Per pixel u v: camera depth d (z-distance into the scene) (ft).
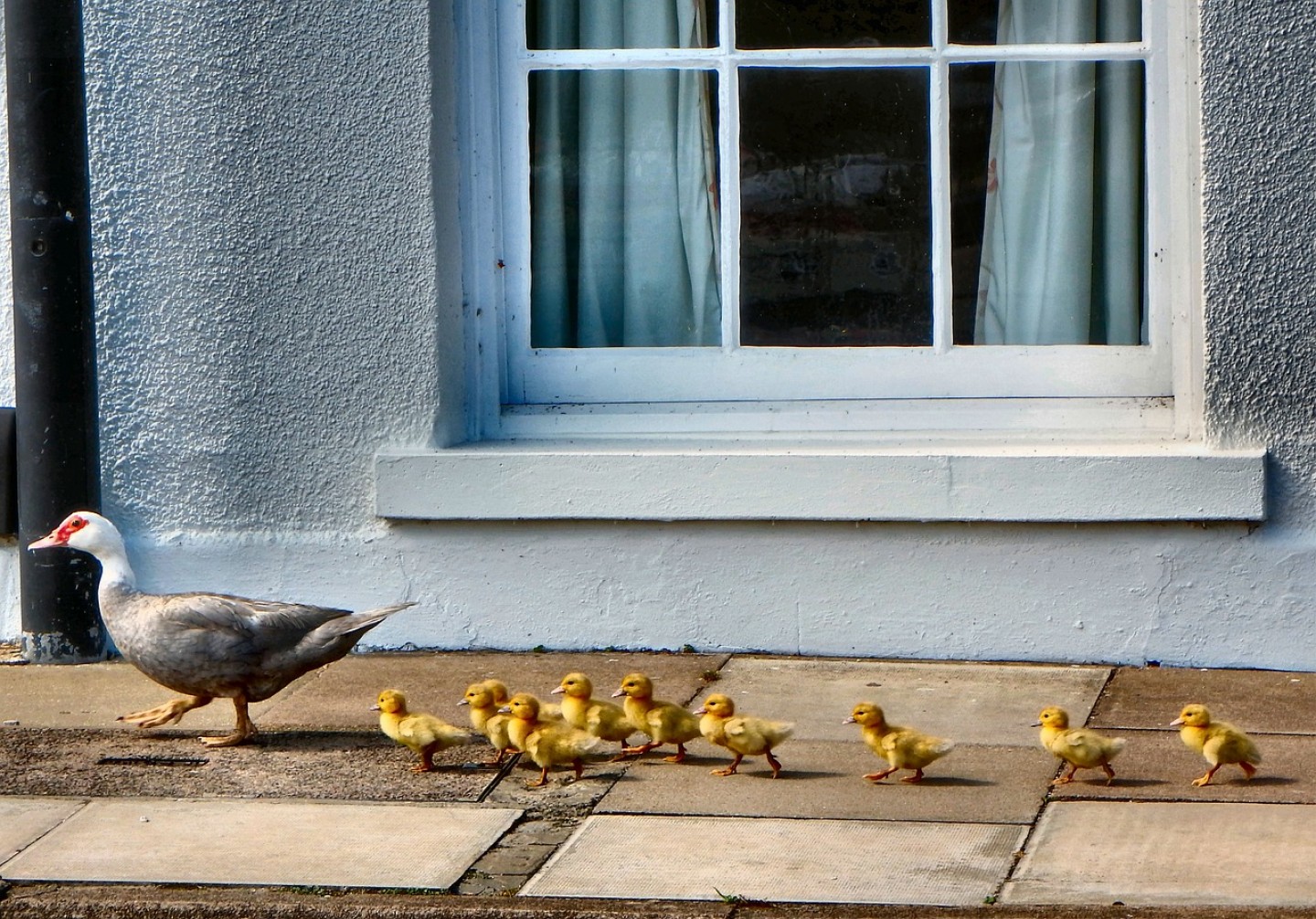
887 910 14.94
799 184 25.45
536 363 25.93
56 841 16.97
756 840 16.81
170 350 24.93
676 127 25.72
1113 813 17.48
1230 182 23.22
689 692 22.50
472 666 24.11
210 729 21.15
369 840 16.90
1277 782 18.44
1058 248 25.14
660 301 25.89
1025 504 23.50
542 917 14.88
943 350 25.25
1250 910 14.74
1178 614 23.67
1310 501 23.41
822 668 23.77
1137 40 24.86
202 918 15.19
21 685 23.35
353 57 24.48
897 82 25.18
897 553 24.13
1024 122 25.09
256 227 24.73
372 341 24.81
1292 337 23.27
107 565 20.44
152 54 24.57
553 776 19.15
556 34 25.73
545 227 25.93
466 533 24.86
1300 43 22.98
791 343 25.61
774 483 23.95
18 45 23.72
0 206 25.09
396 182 24.58
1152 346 24.79
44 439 24.14
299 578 25.03
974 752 19.86
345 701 22.39
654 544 24.58
